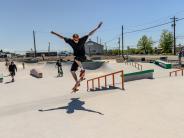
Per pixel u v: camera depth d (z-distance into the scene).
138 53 118.88
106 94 14.12
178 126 8.41
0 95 17.95
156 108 10.66
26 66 46.62
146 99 12.34
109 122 9.19
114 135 7.93
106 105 11.60
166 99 12.12
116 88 15.88
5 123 10.09
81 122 9.37
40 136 8.31
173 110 10.26
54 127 9.05
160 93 13.52
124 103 11.77
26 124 9.71
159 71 34.00
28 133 8.70
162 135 7.72
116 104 11.67
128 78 19.09
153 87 15.36
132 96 13.14
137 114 9.96
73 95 15.16
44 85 22.33
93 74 32.69
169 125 8.56
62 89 19.53
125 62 49.66
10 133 8.86
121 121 9.22
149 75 19.94
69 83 23.11
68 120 9.73
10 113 11.78
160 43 102.19
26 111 11.84
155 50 114.44
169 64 37.69
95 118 9.74
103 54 100.75
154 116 9.61
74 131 8.50
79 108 11.39
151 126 8.55
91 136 7.96
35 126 9.37
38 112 11.35
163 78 19.44
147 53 115.44
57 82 24.14
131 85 16.80
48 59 65.31
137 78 19.47
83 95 14.63
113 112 10.41
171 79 18.45
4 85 23.33
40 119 10.20
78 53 9.12
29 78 28.34
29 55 87.94
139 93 13.80
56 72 33.09
